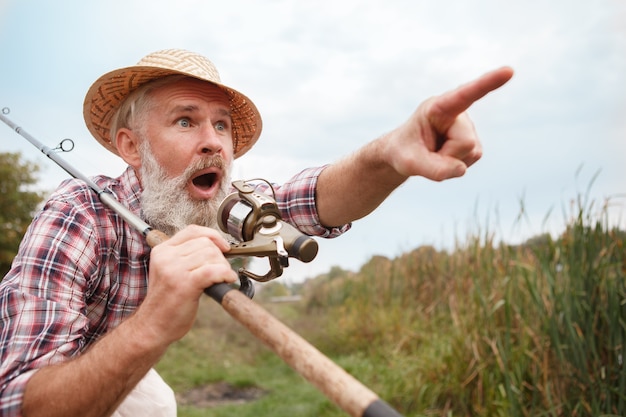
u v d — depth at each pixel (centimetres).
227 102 232
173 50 229
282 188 255
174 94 219
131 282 219
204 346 905
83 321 190
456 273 570
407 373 569
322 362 124
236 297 147
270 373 827
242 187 186
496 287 470
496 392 427
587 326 366
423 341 621
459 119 150
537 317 411
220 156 221
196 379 759
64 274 191
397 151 159
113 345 160
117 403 167
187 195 219
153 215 218
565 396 376
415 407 522
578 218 379
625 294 361
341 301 1032
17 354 173
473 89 139
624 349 354
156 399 250
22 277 186
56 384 162
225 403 684
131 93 230
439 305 671
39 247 191
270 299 1174
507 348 404
